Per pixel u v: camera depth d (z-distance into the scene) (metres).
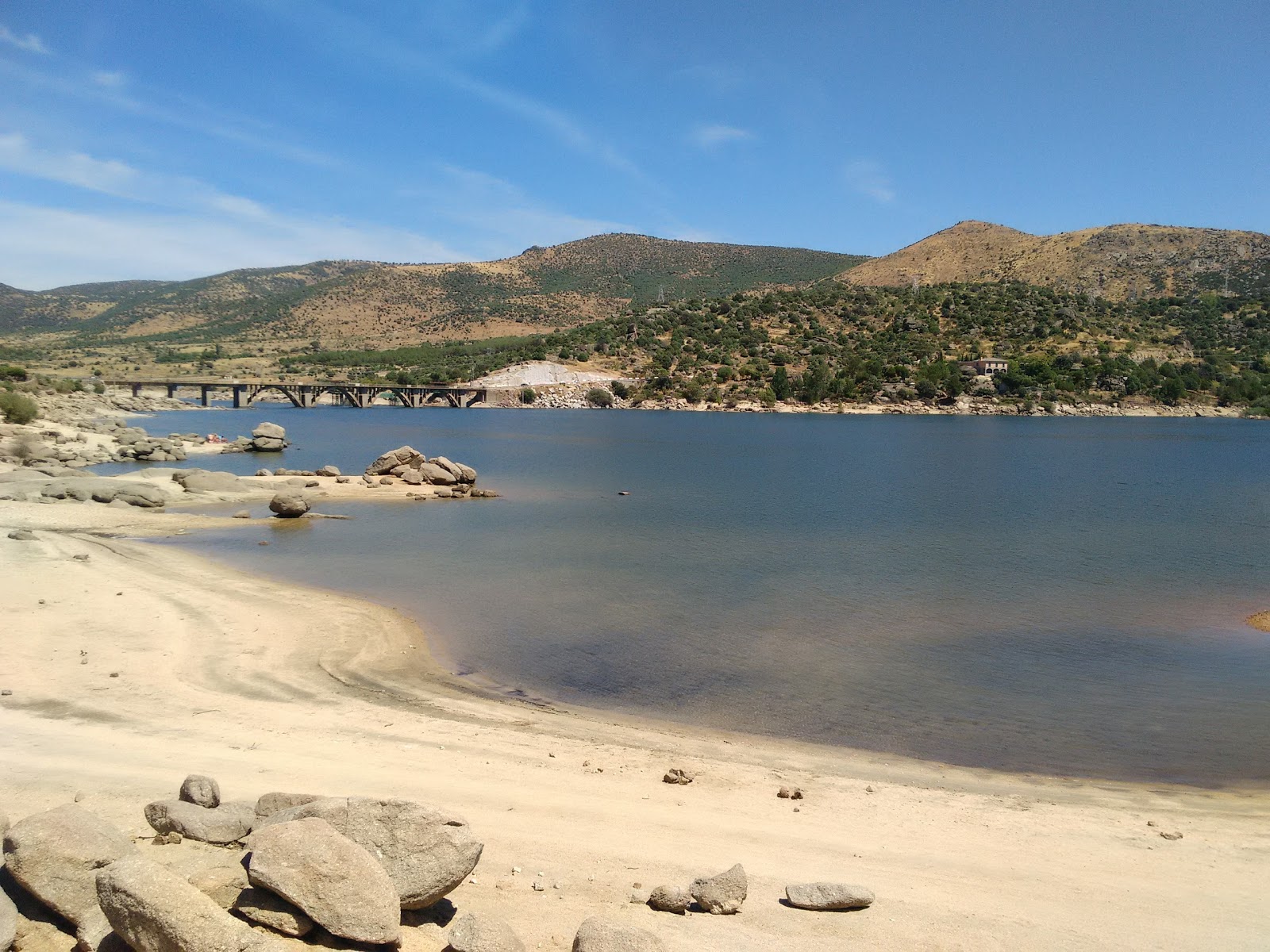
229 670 18.22
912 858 10.89
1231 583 30.84
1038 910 9.53
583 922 7.87
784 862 10.48
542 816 11.38
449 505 50.56
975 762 14.92
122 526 38.00
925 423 157.12
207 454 77.38
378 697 17.14
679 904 8.73
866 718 17.11
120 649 18.98
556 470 74.88
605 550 36.62
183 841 8.60
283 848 7.00
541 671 19.75
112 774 11.49
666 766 13.99
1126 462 86.25
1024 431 137.50
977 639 23.16
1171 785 14.06
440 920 7.92
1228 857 11.27
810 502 54.59
